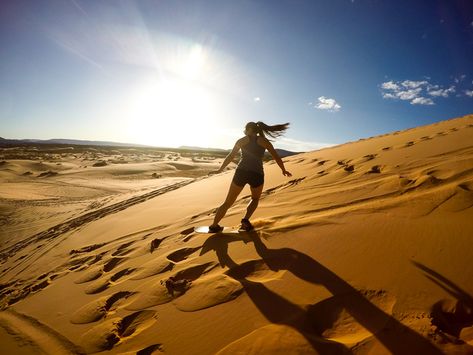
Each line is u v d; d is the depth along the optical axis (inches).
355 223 126.5
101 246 205.0
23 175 1214.3
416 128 464.1
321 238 120.0
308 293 87.4
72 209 524.4
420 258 91.9
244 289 96.7
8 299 149.5
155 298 105.9
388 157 235.8
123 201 436.8
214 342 77.3
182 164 1632.6
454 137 257.6
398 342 63.9
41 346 96.5
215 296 96.8
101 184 999.0
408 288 80.4
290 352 66.6
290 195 201.5
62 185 969.5
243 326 80.3
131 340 87.0
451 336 63.5
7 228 452.1
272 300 88.0
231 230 155.0
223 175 437.7
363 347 64.3
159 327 89.8
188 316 91.0
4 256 296.0
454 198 123.9
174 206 277.6
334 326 73.8
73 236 263.9
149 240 183.6
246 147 154.2
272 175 295.9
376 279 87.0
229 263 117.4
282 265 107.0
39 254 237.0
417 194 140.6
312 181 225.3
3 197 720.3
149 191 519.8
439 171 161.6
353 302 80.0
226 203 155.5
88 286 134.4
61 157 2242.9
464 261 85.7
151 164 1555.1
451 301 73.2
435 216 115.3
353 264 97.1
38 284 157.5
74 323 104.7
